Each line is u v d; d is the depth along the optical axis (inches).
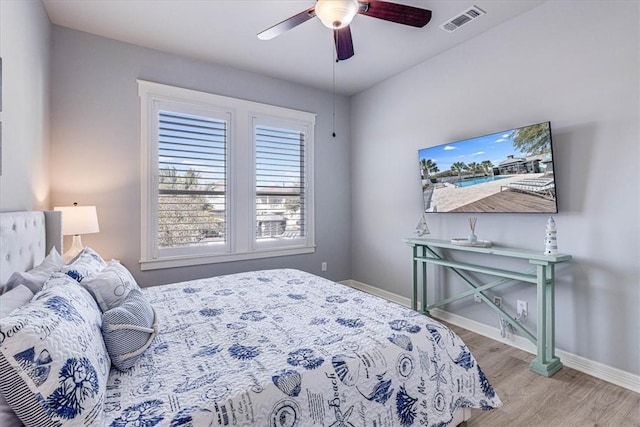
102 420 34.7
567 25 87.6
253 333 57.9
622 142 78.3
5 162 65.5
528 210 93.2
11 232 61.9
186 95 125.9
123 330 46.4
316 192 161.9
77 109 107.2
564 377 83.4
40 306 38.1
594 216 83.5
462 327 118.3
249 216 142.1
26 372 30.8
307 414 42.3
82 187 108.3
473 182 108.2
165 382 42.4
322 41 114.4
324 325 61.0
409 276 140.1
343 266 171.9
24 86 76.9
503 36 102.5
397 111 143.5
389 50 120.3
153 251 121.0
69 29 105.8
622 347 79.3
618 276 79.6
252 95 141.6
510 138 96.5
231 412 37.7
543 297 84.9
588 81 83.7
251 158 142.1
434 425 52.9
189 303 74.9
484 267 104.9
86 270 64.2
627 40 77.0
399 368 51.7
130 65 116.0
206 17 100.1
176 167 125.5
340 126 169.3
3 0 64.2
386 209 151.3
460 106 116.2
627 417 67.8
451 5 92.7
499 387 79.0
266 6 94.6
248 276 100.7
